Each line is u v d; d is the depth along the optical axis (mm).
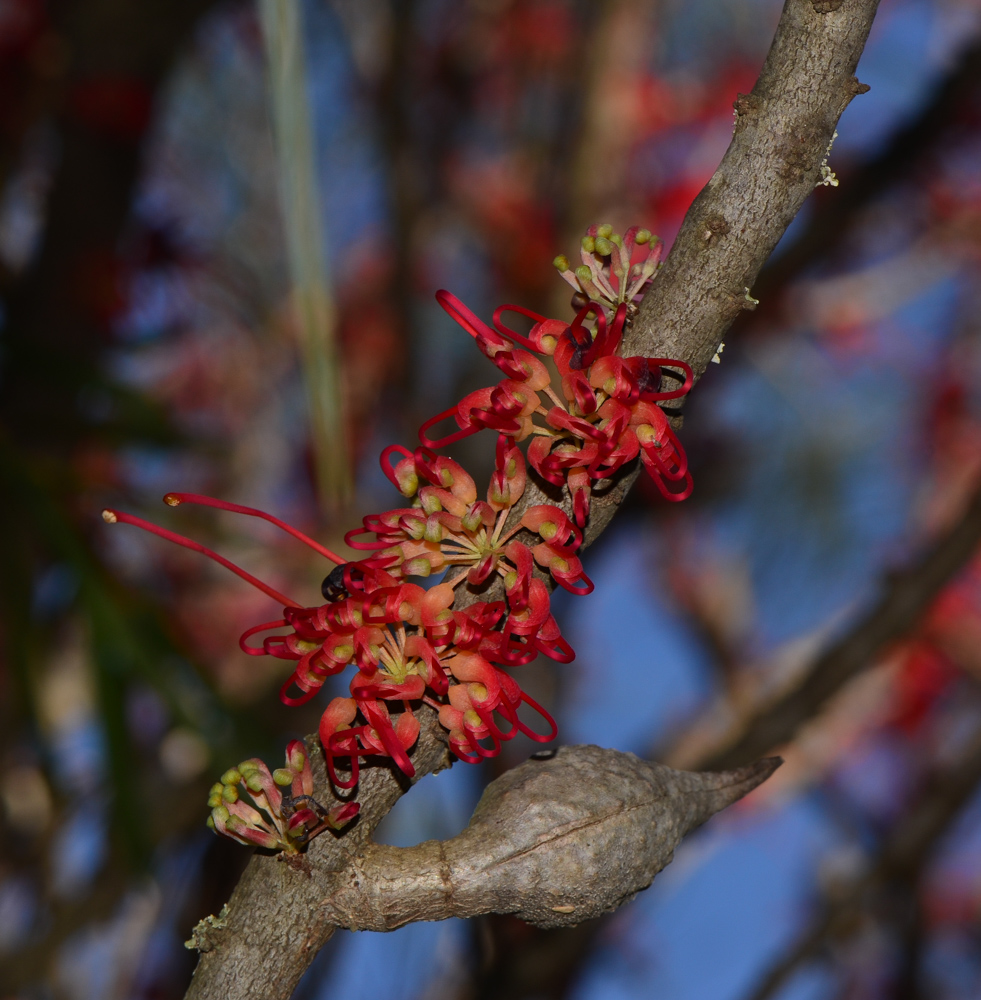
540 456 325
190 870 726
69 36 708
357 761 322
